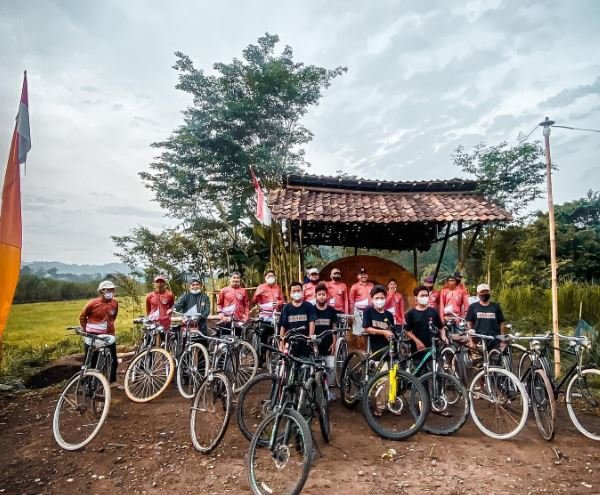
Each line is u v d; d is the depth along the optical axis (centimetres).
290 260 1124
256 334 734
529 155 1212
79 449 459
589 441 472
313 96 1642
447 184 1010
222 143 1581
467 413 485
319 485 372
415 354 529
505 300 1243
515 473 399
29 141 662
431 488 371
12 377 734
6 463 431
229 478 390
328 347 549
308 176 988
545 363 512
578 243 1650
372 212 917
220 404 474
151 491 373
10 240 649
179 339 707
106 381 493
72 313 1630
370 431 499
